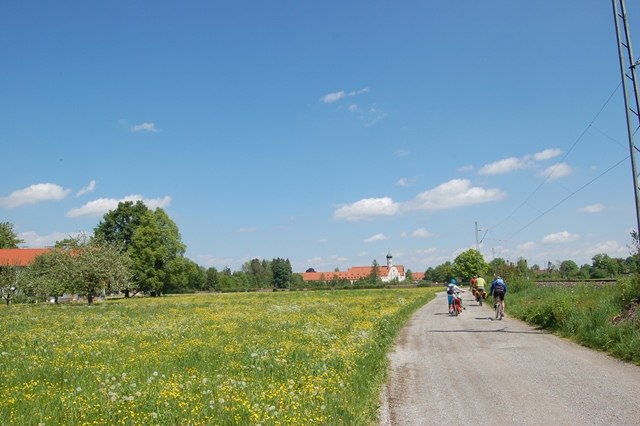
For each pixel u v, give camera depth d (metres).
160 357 13.78
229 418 7.34
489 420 7.59
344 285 126.12
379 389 9.95
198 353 14.29
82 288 59.75
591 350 13.34
